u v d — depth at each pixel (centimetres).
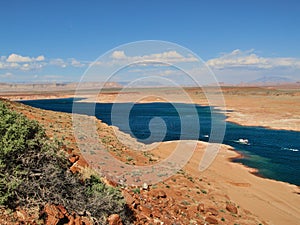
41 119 1802
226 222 989
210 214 1020
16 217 454
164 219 834
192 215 962
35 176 532
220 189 1396
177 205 999
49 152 584
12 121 586
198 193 1221
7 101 2084
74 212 541
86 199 612
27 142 558
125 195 822
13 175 505
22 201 482
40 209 486
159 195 1019
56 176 548
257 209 1247
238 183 1600
